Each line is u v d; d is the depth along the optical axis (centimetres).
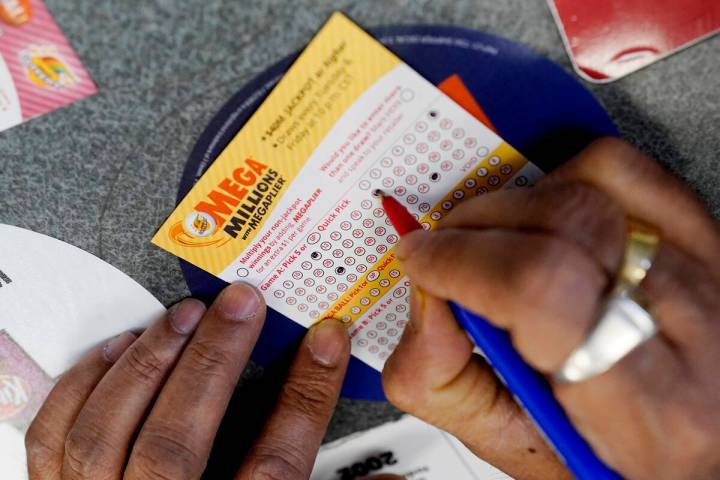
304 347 39
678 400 30
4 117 28
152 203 31
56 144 29
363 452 46
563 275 25
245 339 36
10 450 43
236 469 44
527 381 30
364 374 42
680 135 32
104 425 38
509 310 25
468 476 46
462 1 27
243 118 28
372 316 38
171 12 26
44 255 33
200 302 36
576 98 30
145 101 28
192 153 29
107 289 35
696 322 31
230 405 42
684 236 31
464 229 28
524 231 27
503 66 28
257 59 27
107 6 25
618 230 27
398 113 29
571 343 26
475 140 30
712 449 30
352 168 30
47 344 38
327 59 27
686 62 29
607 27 28
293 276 35
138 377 38
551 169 32
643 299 28
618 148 29
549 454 38
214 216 32
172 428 37
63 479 41
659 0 27
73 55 26
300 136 29
